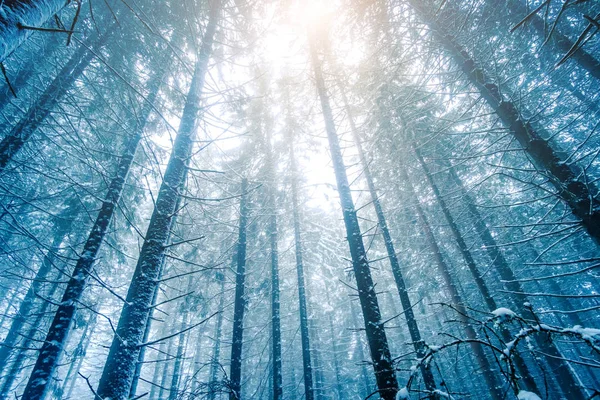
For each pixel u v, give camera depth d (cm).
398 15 834
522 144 524
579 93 905
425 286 1362
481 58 670
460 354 1694
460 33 728
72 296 600
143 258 457
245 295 1027
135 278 441
